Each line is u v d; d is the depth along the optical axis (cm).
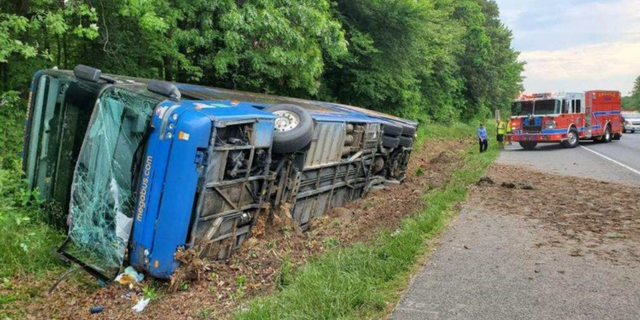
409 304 478
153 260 551
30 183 693
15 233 612
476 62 4441
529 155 1970
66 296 541
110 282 562
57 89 672
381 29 2234
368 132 1042
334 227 805
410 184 1291
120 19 1101
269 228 714
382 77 2256
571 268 577
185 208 550
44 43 1057
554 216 832
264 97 978
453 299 490
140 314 504
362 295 480
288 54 1313
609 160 1731
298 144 702
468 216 836
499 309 468
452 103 4206
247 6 1192
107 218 581
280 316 444
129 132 580
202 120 550
